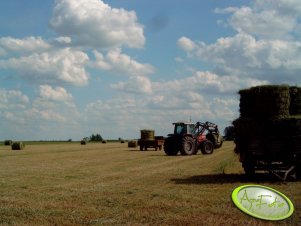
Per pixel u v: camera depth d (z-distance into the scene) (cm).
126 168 2017
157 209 962
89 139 12219
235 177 1588
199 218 862
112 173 1778
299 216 853
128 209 968
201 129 3250
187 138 3128
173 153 3198
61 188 1324
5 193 1226
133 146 5097
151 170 1900
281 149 1447
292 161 1462
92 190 1272
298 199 1062
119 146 5700
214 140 3428
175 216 884
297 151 1434
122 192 1223
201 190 1244
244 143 1527
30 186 1376
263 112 1454
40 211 958
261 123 1455
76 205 1027
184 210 946
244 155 1525
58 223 841
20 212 948
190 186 1334
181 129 3183
